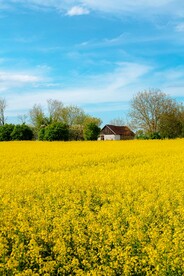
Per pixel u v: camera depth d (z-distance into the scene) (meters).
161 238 8.20
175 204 11.98
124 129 102.44
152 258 7.33
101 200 12.88
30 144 42.19
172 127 62.53
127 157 26.97
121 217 10.32
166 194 12.45
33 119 84.88
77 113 95.00
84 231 9.17
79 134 60.91
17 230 9.68
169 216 10.30
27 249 8.81
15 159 24.69
